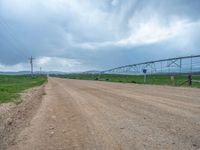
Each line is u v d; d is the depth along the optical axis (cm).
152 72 10544
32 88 4003
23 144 818
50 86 4762
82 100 2109
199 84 4188
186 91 2878
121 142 805
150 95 2417
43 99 2312
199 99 2009
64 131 981
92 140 838
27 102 2038
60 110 1562
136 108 1559
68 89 3694
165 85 4350
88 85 4797
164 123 1087
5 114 1347
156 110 1459
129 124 1080
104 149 739
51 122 1173
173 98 2103
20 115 1389
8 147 790
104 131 959
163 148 736
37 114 1431
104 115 1323
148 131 946
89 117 1273
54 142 829
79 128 1026
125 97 2266
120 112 1415
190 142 795
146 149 729
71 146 779
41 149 759
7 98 2141
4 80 6931
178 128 990
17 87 3941
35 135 929
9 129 1030
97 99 2161
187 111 1407
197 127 1005
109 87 3966
